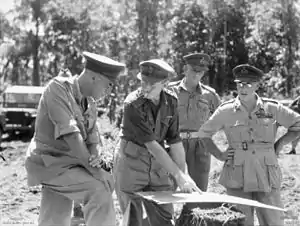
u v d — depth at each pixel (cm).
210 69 3922
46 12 4425
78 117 391
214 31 3938
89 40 4134
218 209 403
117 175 450
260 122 480
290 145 1675
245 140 480
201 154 610
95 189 386
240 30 3969
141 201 445
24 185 1009
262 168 475
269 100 491
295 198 853
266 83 3519
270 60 3859
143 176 440
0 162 1444
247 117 482
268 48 3800
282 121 484
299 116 481
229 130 488
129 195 444
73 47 4125
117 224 585
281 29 3762
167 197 375
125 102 431
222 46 3978
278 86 3547
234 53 3956
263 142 480
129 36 3925
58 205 409
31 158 401
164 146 445
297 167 1179
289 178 1034
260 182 471
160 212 426
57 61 4578
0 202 840
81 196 391
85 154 381
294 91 3338
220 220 380
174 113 437
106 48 4069
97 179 389
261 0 3859
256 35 3841
